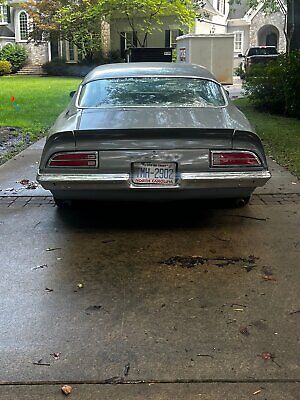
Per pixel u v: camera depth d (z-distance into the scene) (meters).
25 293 3.40
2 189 6.00
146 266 3.82
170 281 3.57
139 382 2.47
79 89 5.32
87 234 4.53
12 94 19.02
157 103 4.85
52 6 33.84
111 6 29.97
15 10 38.12
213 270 3.75
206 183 4.19
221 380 2.48
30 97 17.72
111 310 3.17
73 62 36.03
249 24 40.88
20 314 3.12
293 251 4.10
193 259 3.95
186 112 4.67
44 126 11.12
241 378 2.49
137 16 31.00
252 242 4.30
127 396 2.38
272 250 4.12
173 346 2.77
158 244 4.27
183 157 4.16
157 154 4.15
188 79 5.30
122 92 5.04
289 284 3.52
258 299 3.30
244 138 4.18
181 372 2.54
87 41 33.47
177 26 31.98
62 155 4.18
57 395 2.38
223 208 5.25
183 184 4.18
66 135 4.12
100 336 2.87
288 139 9.14
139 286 3.50
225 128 4.19
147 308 3.19
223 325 2.98
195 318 3.06
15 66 36.72
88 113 4.68
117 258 3.98
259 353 2.70
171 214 5.07
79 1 32.66
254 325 2.98
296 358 2.65
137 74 5.37
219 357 2.67
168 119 4.49
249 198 5.20
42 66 36.47
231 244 4.25
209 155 4.18
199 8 31.17
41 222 4.86
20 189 6.00
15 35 38.59
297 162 7.31
